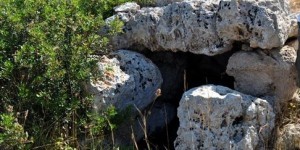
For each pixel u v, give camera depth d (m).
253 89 5.10
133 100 5.26
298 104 5.37
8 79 4.89
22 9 5.20
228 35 5.06
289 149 4.93
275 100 5.08
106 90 5.05
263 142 4.80
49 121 4.94
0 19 5.05
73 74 4.94
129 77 5.23
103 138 5.00
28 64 4.84
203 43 5.14
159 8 5.54
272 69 5.02
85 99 5.00
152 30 5.45
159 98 5.70
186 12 5.18
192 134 4.74
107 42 5.22
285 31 5.02
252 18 4.93
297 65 4.76
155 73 5.43
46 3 5.20
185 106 4.80
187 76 5.85
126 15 5.63
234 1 4.95
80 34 5.03
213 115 4.67
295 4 7.09
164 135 5.52
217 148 4.66
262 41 4.92
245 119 4.72
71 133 4.96
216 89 4.87
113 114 4.92
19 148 4.61
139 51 5.69
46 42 4.91
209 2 5.20
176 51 5.38
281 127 5.14
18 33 5.05
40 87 4.91
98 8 5.82
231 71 5.16
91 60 5.02
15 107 4.94
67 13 5.00
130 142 5.25
